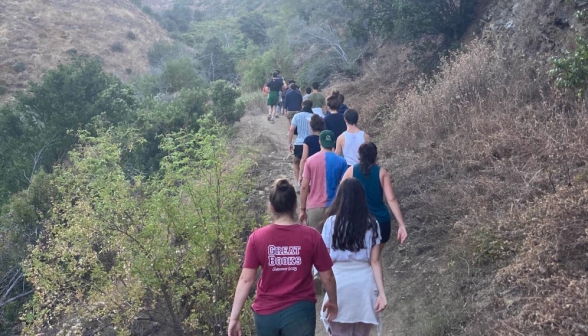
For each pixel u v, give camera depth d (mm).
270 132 15531
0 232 10688
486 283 5277
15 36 45188
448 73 10156
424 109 9320
